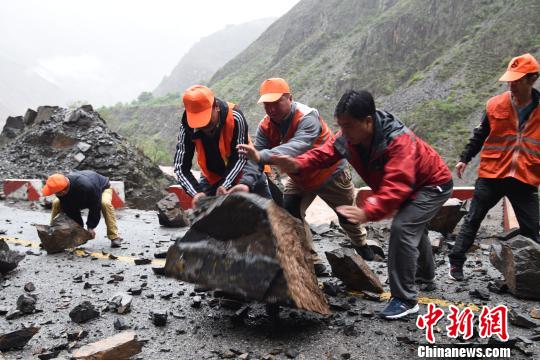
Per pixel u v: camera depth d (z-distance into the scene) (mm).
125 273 5570
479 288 4824
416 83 81688
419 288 4848
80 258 6316
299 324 3969
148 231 8328
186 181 4473
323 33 136000
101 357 3184
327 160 4027
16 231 8453
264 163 4012
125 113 161750
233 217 3691
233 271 3629
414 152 3611
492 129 4777
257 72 152000
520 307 4359
